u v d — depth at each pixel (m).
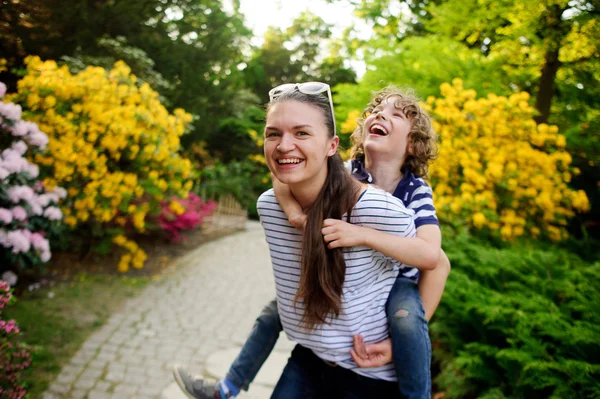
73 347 3.44
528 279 2.84
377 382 1.38
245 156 13.62
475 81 4.57
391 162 1.54
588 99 3.83
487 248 3.53
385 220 1.22
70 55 4.96
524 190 4.05
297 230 1.31
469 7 3.63
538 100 4.03
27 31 3.51
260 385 3.10
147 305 4.55
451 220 3.91
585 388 1.93
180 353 3.58
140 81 6.28
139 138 5.18
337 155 1.30
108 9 5.85
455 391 2.50
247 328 4.23
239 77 15.34
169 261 6.20
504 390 2.36
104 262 5.61
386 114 1.54
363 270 1.27
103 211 4.86
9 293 2.28
